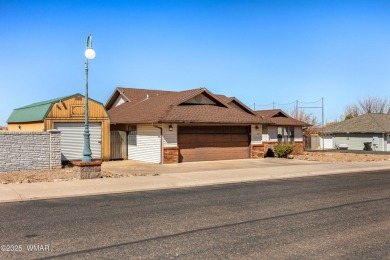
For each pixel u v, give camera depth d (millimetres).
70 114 23188
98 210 9734
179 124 23766
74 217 8891
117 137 26797
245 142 27188
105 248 6484
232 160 25766
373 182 15703
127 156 27172
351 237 7148
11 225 8102
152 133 24141
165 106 25219
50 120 22438
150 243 6773
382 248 6480
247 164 22953
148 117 24047
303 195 12172
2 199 11055
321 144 51312
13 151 18359
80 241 6898
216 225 8094
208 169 20047
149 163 23641
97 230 7680
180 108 24922
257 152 27438
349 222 8352
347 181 16078
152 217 8883
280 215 9078
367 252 6266
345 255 6113
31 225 8102
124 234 7375
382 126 45438
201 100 26891
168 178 16031
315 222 8352
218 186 14562
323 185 14727
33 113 24094
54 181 14758
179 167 21141
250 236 7223
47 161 19266
